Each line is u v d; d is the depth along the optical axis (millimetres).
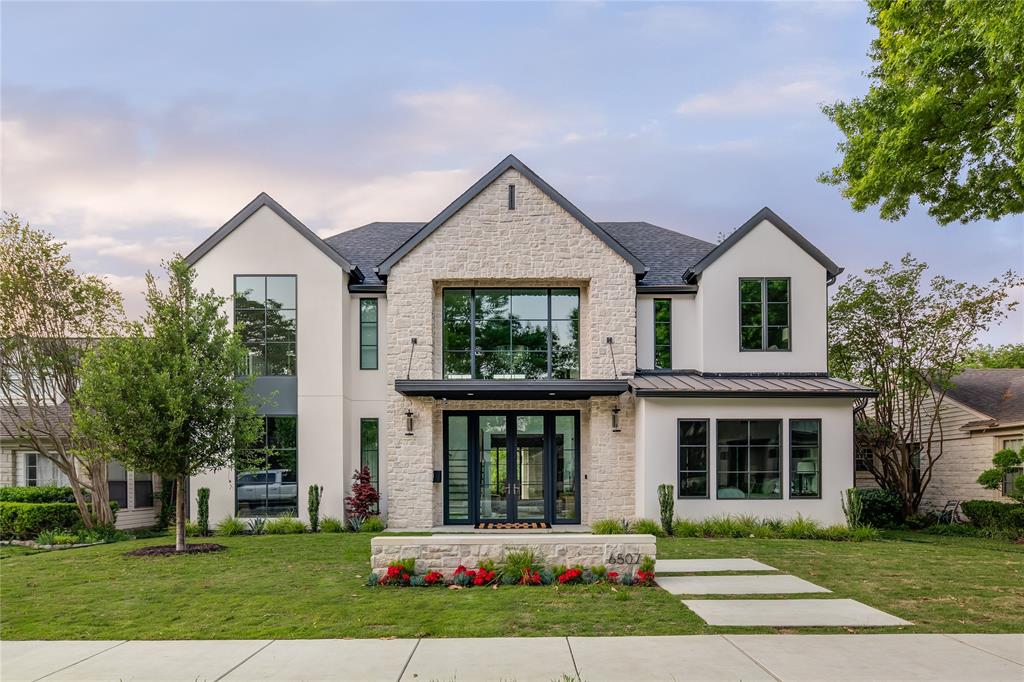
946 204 14141
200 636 8711
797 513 18469
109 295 20328
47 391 20391
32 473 22766
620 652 7820
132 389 14344
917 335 22375
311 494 19172
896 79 13305
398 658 7703
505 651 7898
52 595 10922
